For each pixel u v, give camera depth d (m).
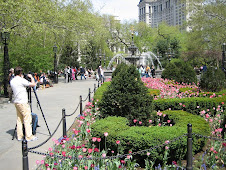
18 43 18.00
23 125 5.27
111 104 5.41
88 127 5.34
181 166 3.72
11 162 3.96
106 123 4.51
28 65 17.59
